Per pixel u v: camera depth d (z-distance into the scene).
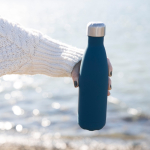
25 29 1.29
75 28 26.36
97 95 1.21
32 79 9.75
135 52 14.45
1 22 1.22
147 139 5.18
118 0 70.69
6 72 1.24
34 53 1.29
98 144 4.97
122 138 5.23
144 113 6.55
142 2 61.59
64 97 7.86
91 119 1.24
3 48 1.21
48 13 45.34
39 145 4.89
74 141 5.10
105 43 17.00
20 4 59.06
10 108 6.91
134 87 8.86
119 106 7.01
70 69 1.31
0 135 5.31
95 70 1.17
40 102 7.40
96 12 45.59
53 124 5.91
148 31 21.98
